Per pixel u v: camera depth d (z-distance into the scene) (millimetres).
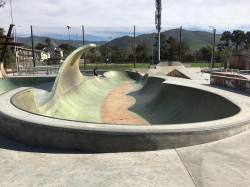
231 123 6250
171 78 22359
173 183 4008
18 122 6152
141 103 20125
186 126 5867
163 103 16484
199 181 4055
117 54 94750
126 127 5664
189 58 87750
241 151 5191
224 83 18469
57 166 4695
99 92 25359
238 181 4047
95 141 5469
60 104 15461
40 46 122938
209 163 4676
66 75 18875
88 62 89562
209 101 11945
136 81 38438
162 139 5379
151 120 15039
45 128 5766
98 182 4086
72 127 5586
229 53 68250
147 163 4723
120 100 21875
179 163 4691
